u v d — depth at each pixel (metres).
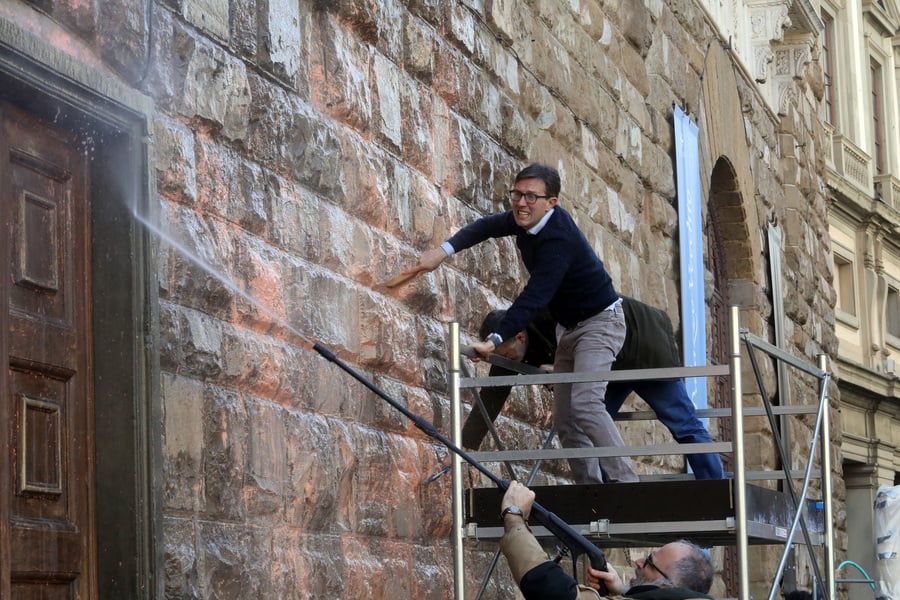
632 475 8.09
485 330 8.55
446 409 9.12
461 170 9.71
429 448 8.80
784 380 21.27
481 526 7.62
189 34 6.40
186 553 5.96
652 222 14.74
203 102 6.46
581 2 12.94
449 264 9.42
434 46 9.41
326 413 7.51
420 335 8.82
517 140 10.88
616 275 13.33
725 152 18.80
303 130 7.43
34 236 5.48
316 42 7.76
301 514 7.09
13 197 5.37
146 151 5.88
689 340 15.31
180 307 6.16
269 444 6.81
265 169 7.06
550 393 11.25
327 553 7.32
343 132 7.94
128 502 5.66
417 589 8.40
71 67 5.42
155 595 5.67
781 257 22.59
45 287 5.51
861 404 33.78
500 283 10.36
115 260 5.79
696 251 15.99
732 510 7.20
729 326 7.34
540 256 7.59
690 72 16.88
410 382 8.66
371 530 7.87
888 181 36.09
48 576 5.38
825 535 9.13
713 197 20.03
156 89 6.13
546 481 11.08
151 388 5.77
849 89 35.34
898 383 34.72
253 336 6.78
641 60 14.71
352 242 7.94
